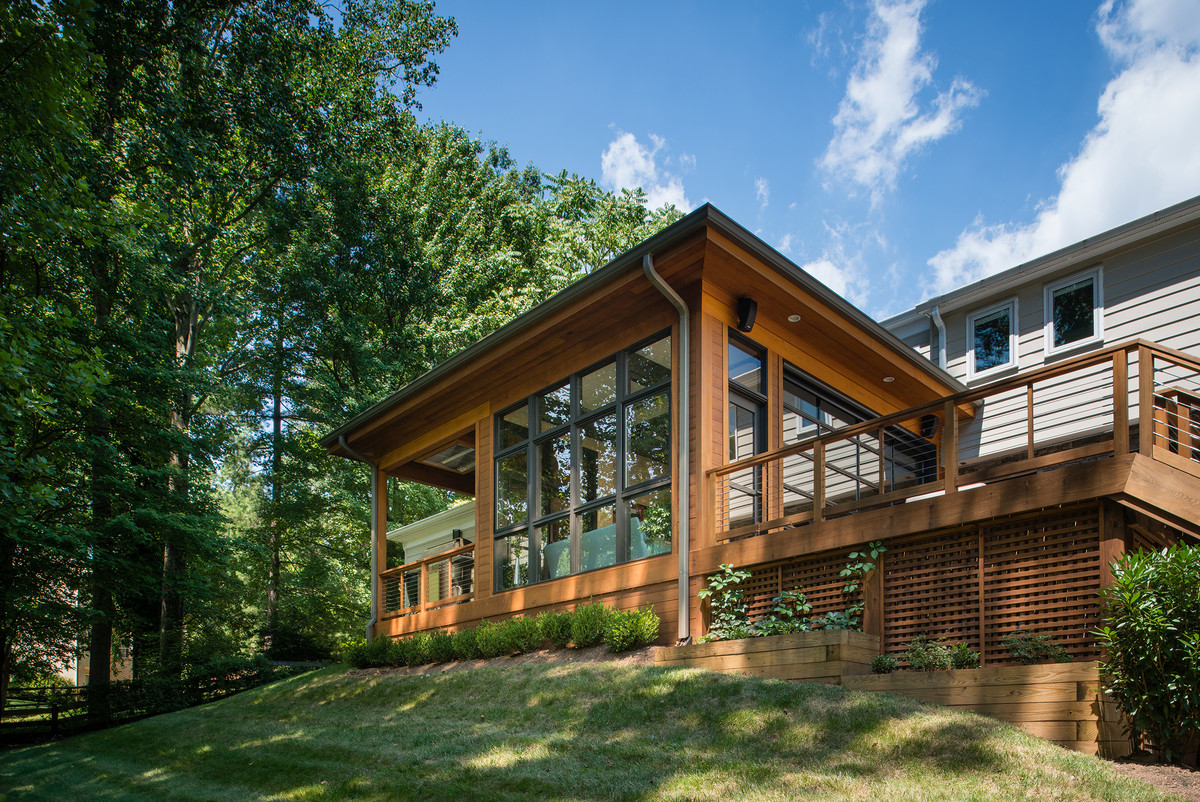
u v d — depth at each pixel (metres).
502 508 11.84
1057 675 5.29
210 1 18.59
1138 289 12.01
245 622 23.23
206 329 23.50
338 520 25.81
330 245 23.44
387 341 24.89
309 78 22.86
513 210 30.80
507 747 6.43
